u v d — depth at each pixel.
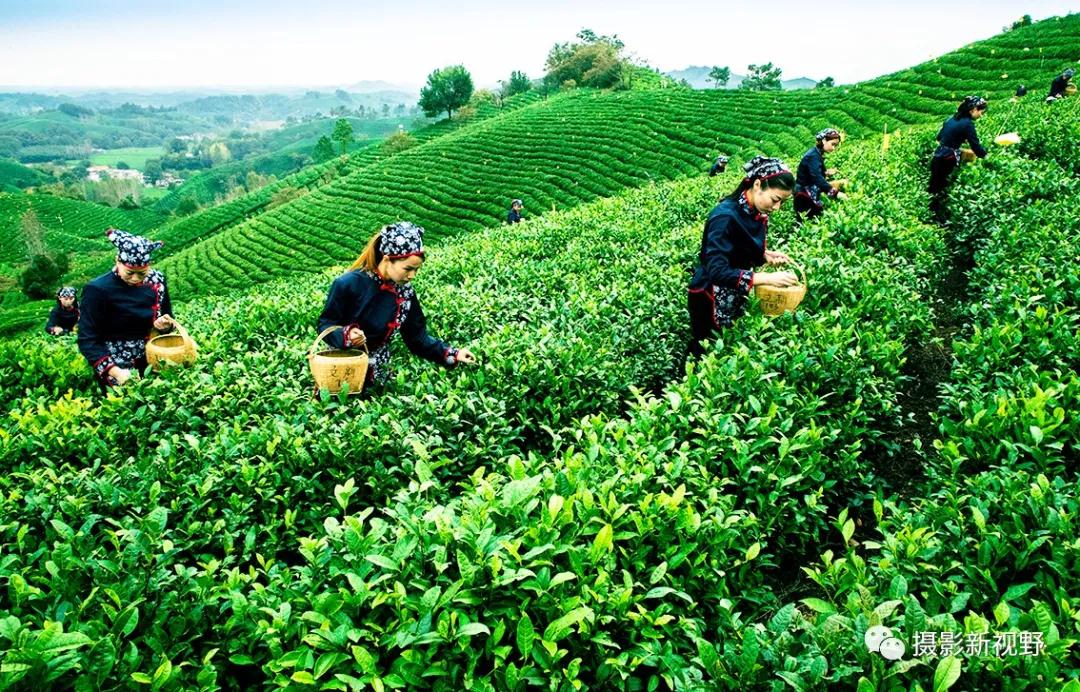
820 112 47.94
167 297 6.11
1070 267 6.05
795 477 3.59
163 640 2.62
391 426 4.23
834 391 4.68
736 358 4.85
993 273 6.85
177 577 2.86
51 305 52.97
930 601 2.73
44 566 3.02
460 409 4.43
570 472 3.43
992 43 44.72
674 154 50.03
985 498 3.31
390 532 3.14
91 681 2.29
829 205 9.73
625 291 7.15
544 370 5.09
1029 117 13.73
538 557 2.75
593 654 2.63
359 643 2.45
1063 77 18.52
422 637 2.33
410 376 5.46
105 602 2.73
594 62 101.44
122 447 4.77
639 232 10.82
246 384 5.25
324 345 4.89
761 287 5.87
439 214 53.47
